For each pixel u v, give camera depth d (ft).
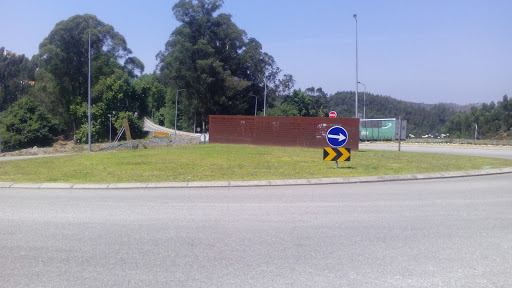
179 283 15.35
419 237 20.98
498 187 36.78
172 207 28.19
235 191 34.76
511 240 20.51
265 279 15.67
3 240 20.61
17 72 311.88
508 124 186.91
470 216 25.48
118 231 22.18
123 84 219.82
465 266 16.98
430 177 43.01
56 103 220.23
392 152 71.56
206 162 52.19
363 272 16.34
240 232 21.95
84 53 214.69
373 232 21.93
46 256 18.31
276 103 289.33
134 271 16.55
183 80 214.07
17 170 47.21
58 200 30.94
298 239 20.67
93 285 15.23
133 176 42.01
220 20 220.23
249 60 226.17
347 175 42.60
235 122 84.79
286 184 38.42
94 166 49.32
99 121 211.20
